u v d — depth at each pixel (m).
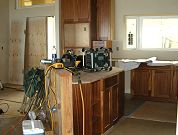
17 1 7.70
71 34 6.48
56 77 2.08
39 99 3.99
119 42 6.55
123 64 5.91
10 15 7.82
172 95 5.67
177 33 6.19
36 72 4.29
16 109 5.00
